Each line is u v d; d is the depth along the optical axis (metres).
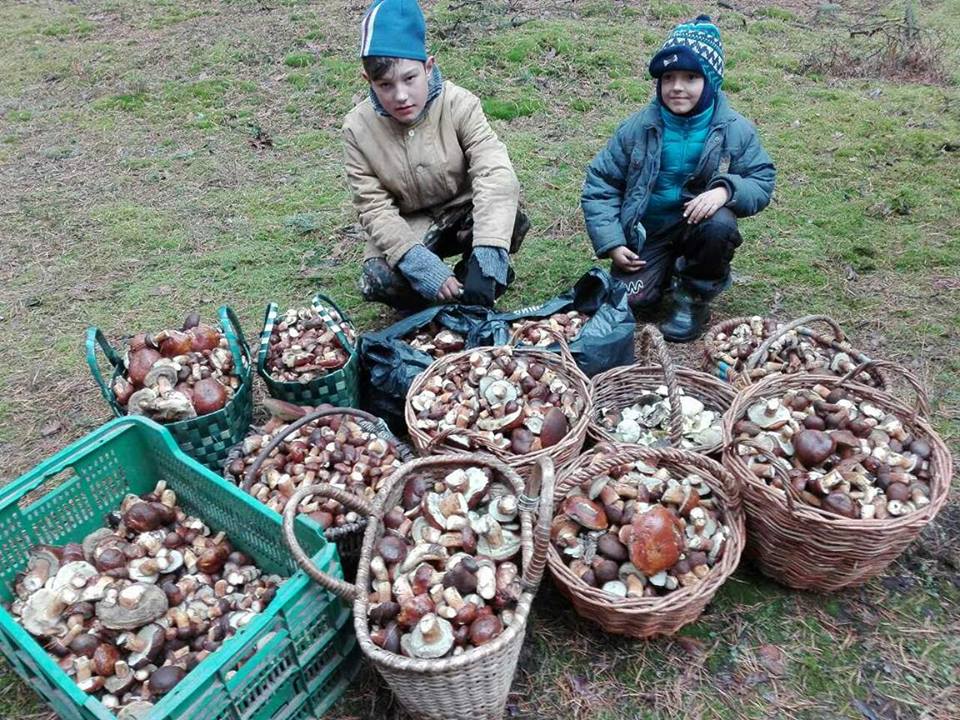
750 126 3.44
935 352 3.50
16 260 4.60
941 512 2.72
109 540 2.49
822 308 3.84
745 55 7.18
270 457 2.68
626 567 2.23
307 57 7.26
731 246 3.36
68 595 2.22
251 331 3.85
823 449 2.39
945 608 2.43
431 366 2.90
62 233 4.86
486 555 2.16
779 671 2.28
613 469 2.47
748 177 3.42
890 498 2.29
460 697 1.95
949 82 6.64
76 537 2.58
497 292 3.51
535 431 2.66
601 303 3.25
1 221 5.01
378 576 2.12
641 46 7.29
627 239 3.59
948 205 4.62
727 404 2.87
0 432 3.36
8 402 3.52
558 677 2.30
